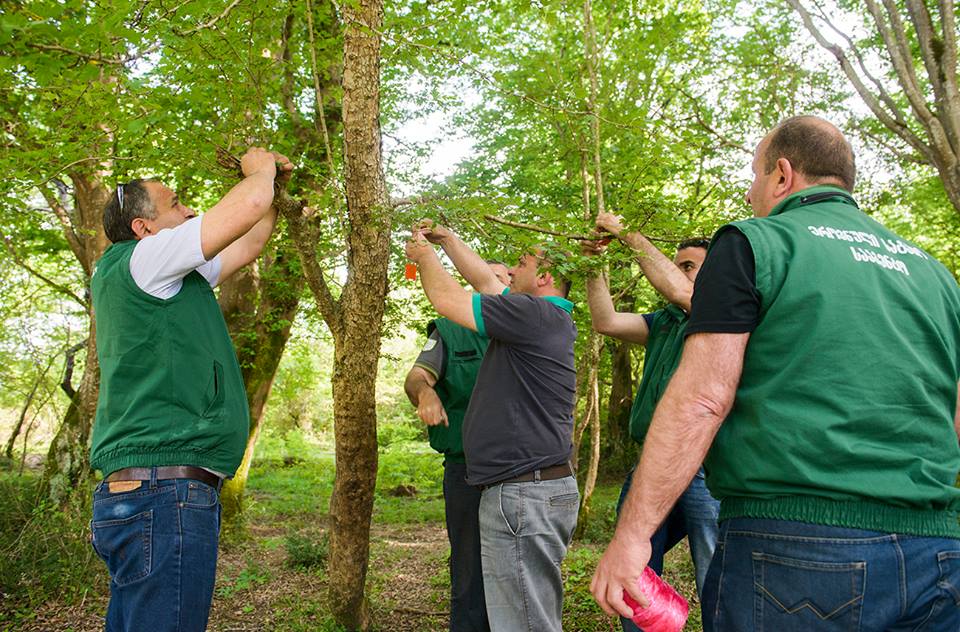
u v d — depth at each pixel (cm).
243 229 209
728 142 693
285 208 269
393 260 451
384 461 1409
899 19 664
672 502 141
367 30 222
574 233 304
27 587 479
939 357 145
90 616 447
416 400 314
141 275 201
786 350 139
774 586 133
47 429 1317
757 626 134
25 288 965
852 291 139
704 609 149
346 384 307
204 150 260
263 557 620
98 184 676
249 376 756
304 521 891
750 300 141
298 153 504
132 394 203
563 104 370
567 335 267
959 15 706
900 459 132
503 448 252
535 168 924
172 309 204
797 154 165
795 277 140
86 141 287
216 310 222
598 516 768
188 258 200
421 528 879
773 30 823
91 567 498
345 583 340
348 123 255
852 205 160
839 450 131
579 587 435
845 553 128
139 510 194
